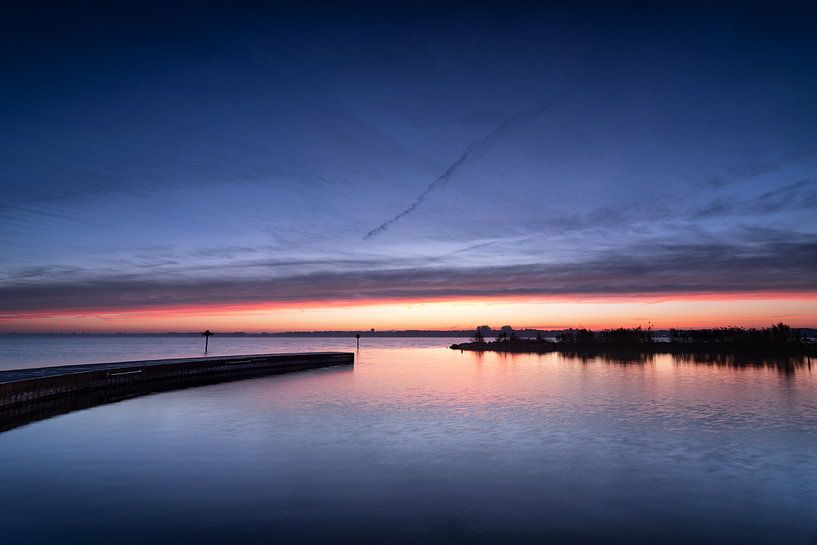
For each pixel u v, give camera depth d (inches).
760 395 1288.1
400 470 605.6
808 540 410.9
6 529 423.8
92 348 6003.9
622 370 2140.7
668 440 770.2
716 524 443.8
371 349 5634.8
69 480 557.9
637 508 480.7
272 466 620.4
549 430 848.9
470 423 914.1
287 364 2559.1
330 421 938.7
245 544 396.2
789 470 608.7
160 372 1806.1
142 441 760.3
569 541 407.2
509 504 490.3
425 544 398.9
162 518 449.1
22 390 1114.1
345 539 407.5
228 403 1205.7
